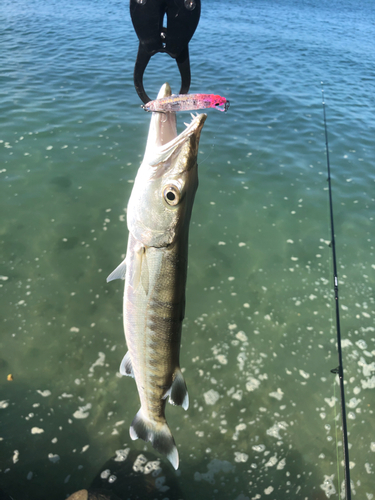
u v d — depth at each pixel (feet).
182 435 3.02
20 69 9.09
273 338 3.70
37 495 2.63
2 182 5.22
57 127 6.61
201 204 5.24
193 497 2.67
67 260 4.26
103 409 3.11
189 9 1.29
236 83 9.25
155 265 1.50
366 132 7.28
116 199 5.12
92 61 9.93
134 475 2.77
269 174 5.88
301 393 3.30
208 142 6.58
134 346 1.61
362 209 5.29
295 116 7.75
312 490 2.74
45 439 2.91
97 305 3.85
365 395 3.30
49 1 17.84
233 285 4.19
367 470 2.84
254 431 3.05
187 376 3.40
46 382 3.25
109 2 18.19
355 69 11.15
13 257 4.23
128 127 6.79
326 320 3.88
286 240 4.76
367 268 4.44
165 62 10.14
